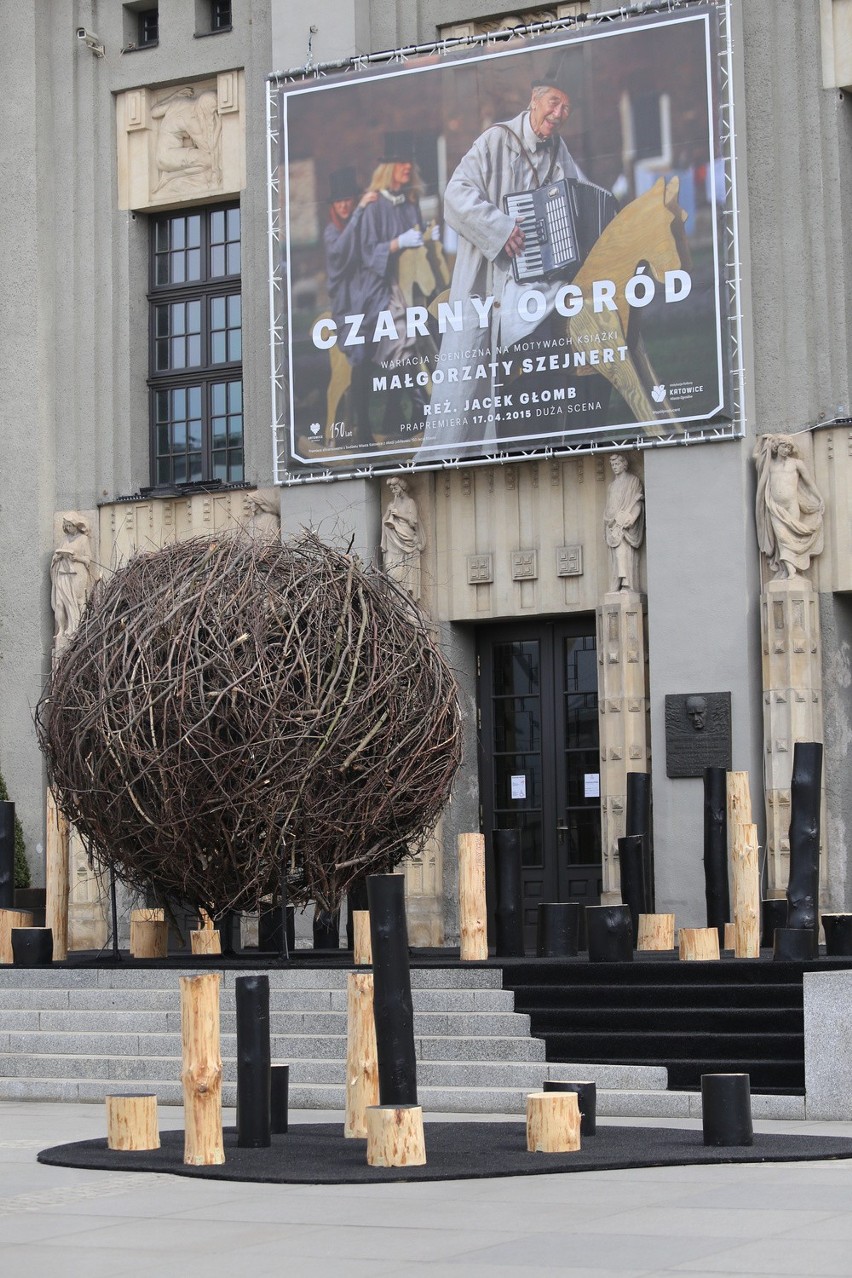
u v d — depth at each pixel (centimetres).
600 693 2202
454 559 2336
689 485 2144
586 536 2258
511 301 2258
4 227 2641
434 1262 726
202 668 1487
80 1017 1539
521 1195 892
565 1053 1338
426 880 2272
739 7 2192
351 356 2355
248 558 1555
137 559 1598
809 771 1477
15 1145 1139
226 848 1535
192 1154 1012
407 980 1013
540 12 2364
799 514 2095
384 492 2369
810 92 2170
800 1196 866
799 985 1316
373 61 2367
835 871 2078
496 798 2364
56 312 2641
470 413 2280
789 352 2150
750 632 2103
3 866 1836
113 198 2633
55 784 1641
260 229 2488
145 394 2638
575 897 2303
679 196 2167
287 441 2394
